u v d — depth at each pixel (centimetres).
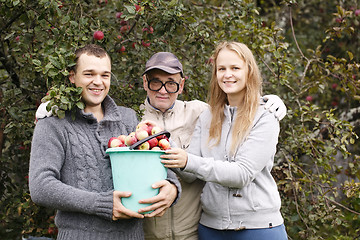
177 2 282
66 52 208
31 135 296
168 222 234
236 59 218
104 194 182
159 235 233
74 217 188
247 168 205
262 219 212
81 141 193
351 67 353
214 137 226
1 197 323
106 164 196
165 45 320
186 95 329
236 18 336
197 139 236
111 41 303
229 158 217
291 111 334
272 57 358
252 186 214
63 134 191
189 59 347
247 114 218
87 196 180
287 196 334
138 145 181
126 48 320
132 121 216
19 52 285
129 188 183
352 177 435
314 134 374
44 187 179
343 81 358
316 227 320
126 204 183
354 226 331
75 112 199
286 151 355
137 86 315
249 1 327
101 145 196
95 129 199
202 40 313
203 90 345
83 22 262
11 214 322
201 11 356
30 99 312
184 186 237
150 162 183
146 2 265
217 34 332
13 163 348
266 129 212
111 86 299
